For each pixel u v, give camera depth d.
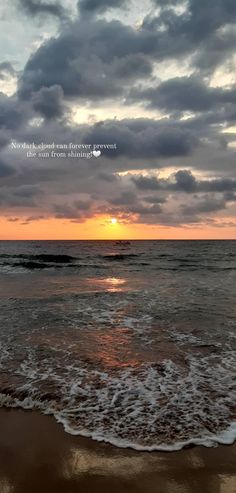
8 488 3.20
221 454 3.77
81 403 4.94
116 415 4.61
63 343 7.78
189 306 12.02
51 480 3.31
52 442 3.96
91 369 6.25
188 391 5.37
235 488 3.23
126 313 10.89
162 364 6.52
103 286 17.48
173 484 3.28
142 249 71.19
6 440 3.99
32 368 6.27
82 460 3.63
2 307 11.73
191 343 7.82
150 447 3.88
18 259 36.28
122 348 7.45
